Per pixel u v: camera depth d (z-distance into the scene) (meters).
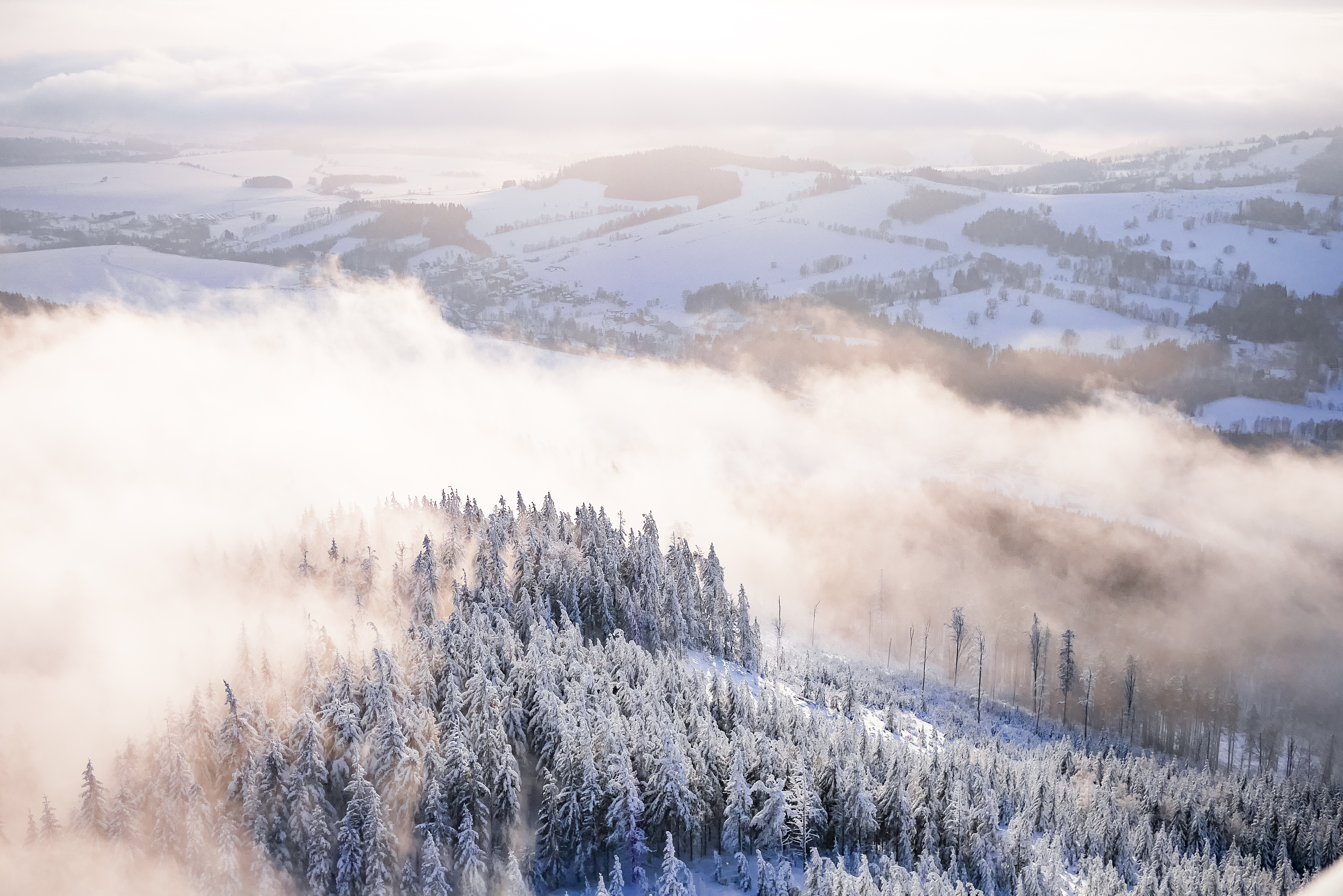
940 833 76.94
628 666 89.12
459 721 73.56
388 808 67.50
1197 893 80.56
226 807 65.88
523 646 88.75
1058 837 81.00
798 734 85.25
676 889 65.44
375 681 74.00
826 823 75.12
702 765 74.69
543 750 74.25
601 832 72.00
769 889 67.00
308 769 67.56
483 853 67.06
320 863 64.88
